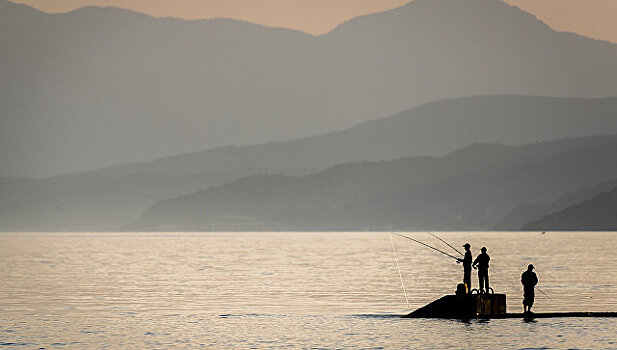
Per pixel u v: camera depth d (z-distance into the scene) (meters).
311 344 104.88
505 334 110.81
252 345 104.50
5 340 108.50
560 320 124.25
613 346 101.12
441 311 129.12
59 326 122.56
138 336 112.25
